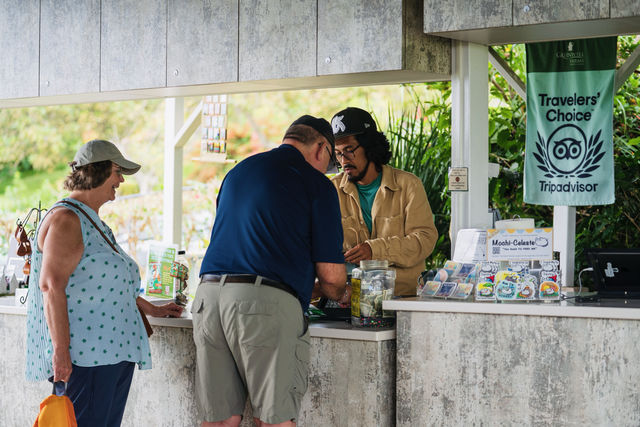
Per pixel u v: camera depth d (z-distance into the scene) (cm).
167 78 455
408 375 319
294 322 297
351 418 321
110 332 311
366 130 376
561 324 296
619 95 648
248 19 429
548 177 447
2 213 1380
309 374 330
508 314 304
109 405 314
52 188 1403
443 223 619
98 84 479
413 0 390
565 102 444
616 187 603
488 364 308
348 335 321
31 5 502
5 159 1418
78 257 304
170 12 454
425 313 317
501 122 649
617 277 328
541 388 300
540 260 313
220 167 1350
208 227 1138
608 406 291
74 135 1420
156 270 403
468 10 375
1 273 455
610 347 290
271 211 297
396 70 388
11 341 401
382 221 381
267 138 1344
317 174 309
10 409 404
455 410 313
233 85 452
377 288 327
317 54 408
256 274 294
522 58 684
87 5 482
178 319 353
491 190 629
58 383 294
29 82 504
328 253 305
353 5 396
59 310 296
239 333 293
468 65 411
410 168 630
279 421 294
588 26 369
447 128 655
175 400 358
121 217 1198
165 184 632
